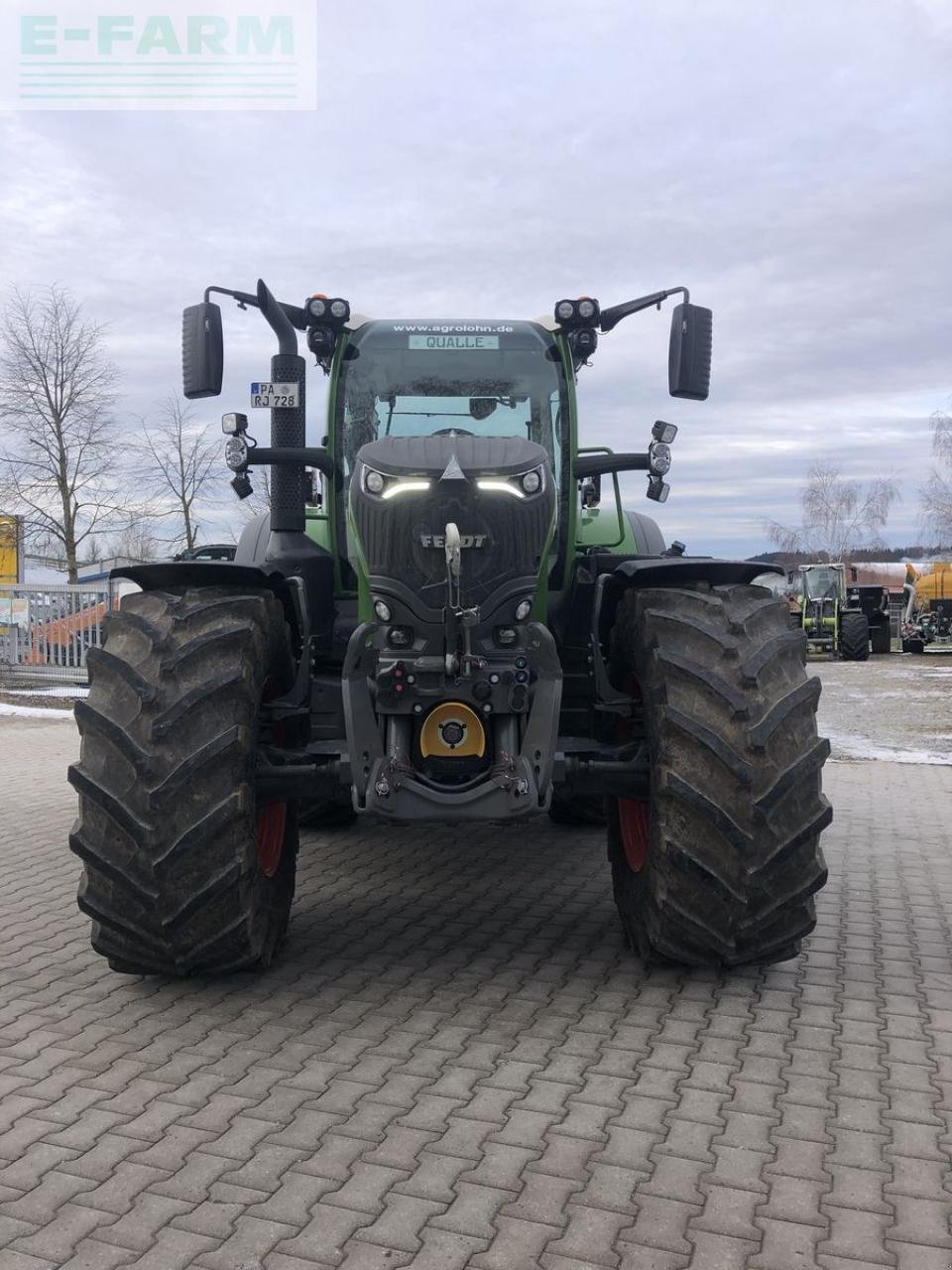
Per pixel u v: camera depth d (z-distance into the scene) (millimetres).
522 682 3705
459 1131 2822
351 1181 2592
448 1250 2332
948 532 38594
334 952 4250
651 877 3707
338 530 4852
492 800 3637
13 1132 2826
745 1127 2854
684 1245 2350
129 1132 2822
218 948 3641
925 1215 2461
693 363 4512
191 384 4348
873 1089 3072
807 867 3639
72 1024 3531
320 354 4961
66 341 19297
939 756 9984
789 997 3773
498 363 4973
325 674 4746
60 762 9531
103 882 3568
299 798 3859
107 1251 2330
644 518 6004
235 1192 2545
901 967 4094
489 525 3752
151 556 22906
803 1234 2389
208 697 3518
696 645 3676
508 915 4781
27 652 15797
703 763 3551
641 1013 3617
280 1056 3281
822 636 25219
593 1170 2639
